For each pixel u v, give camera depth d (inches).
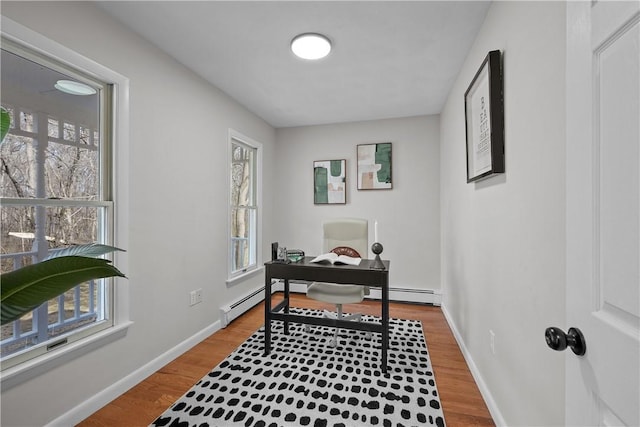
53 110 59.0
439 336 103.4
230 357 87.5
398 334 104.7
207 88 103.7
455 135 102.7
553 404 39.5
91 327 64.4
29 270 27.7
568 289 26.5
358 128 152.5
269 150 156.4
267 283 90.8
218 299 109.7
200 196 99.8
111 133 69.5
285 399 67.9
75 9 60.2
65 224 61.2
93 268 31.6
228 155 116.6
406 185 145.6
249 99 121.6
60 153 60.2
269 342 89.6
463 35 76.3
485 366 68.9
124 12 66.9
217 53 85.3
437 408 65.0
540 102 42.3
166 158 84.7
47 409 55.3
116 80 69.3
